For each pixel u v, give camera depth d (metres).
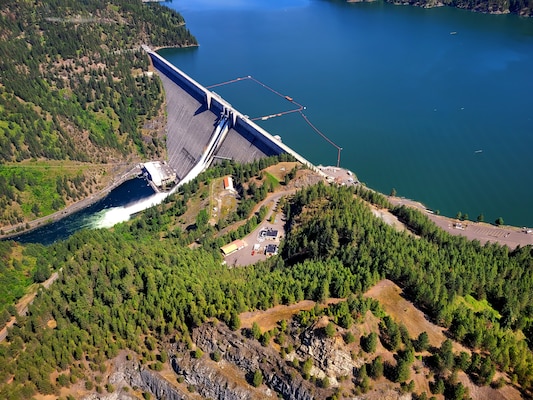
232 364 150.00
